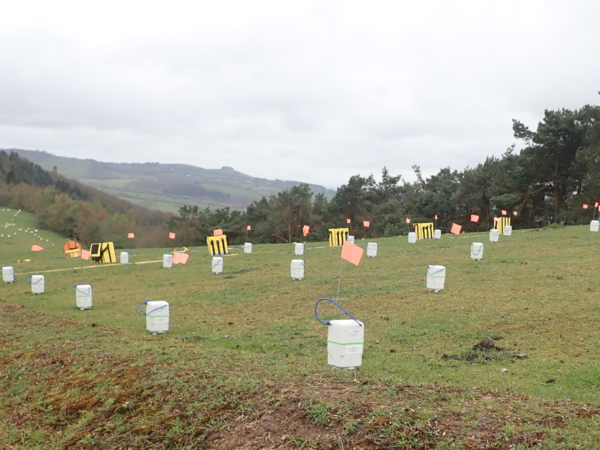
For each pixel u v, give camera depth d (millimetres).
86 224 108812
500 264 27219
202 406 8391
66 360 11984
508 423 6707
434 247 37812
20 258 65500
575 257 27672
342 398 7883
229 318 19031
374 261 32656
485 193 75062
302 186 89438
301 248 39781
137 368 10547
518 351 12859
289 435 7145
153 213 148000
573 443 6051
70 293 27688
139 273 34688
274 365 10484
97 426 8750
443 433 6562
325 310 19328
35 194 131125
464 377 10711
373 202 93875
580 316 15578
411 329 15633
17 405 10367
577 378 10359
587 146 62688
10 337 15055
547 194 69938
